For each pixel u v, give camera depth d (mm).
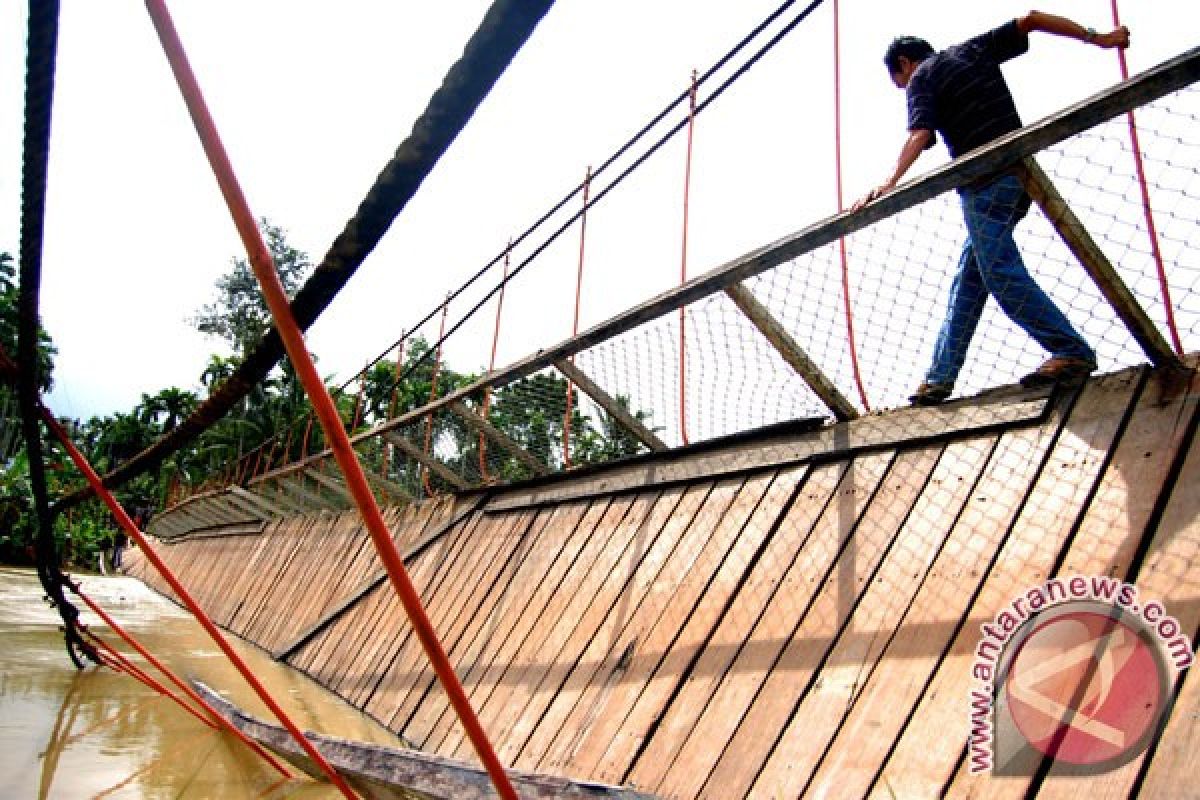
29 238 1641
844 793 2316
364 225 1011
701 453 4121
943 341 3059
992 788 2057
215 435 30422
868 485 3119
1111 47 2629
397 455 8414
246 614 11195
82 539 25812
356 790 2602
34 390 2232
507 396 5895
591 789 1924
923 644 2486
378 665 5934
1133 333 2424
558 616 4301
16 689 5012
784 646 2914
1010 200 2689
